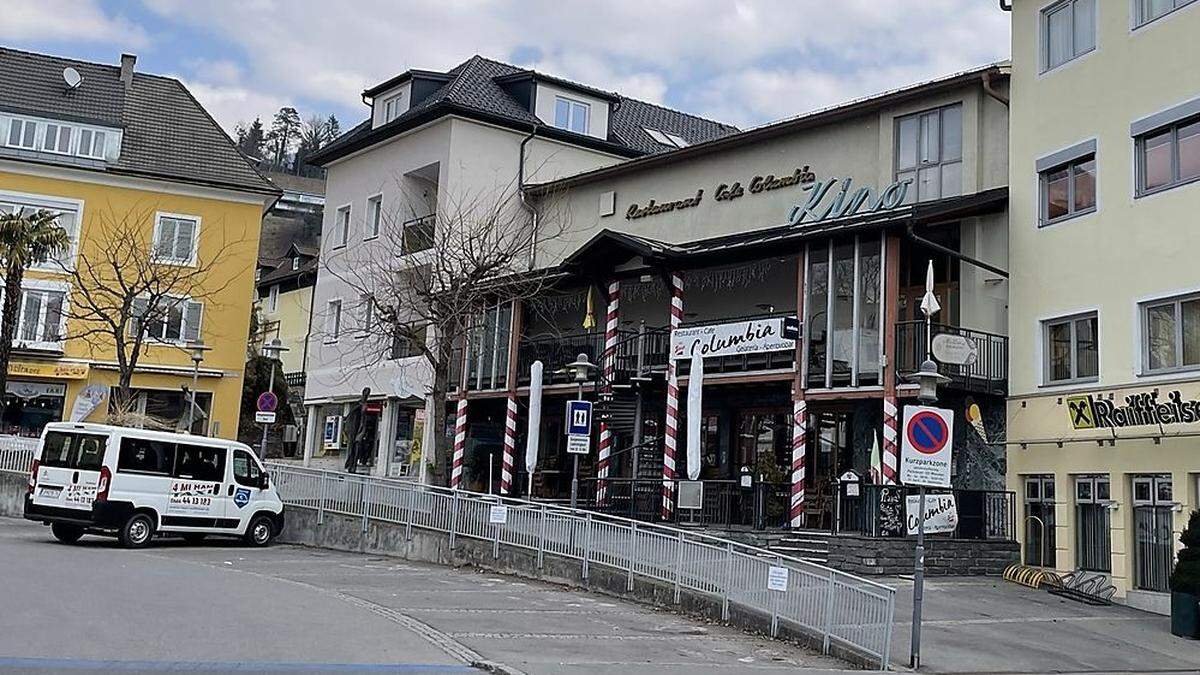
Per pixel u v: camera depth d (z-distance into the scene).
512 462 30.52
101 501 21.56
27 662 9.45
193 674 9.45
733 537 22.17
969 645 14.16
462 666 10.78
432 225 33.47
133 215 38.84
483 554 20.86
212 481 23.39
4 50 40.81
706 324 25.55
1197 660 14.70
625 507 26.64
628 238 26.30
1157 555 19.11
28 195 37.72
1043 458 21.20
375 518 23.67
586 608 16.16
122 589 14.73
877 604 12.54
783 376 23.98
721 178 29.28
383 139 37.06
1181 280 19.00
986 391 21.92
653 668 11.45
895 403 21.88
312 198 103.56
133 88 41.84
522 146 35.16
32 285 37.44
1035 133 22.30
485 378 32.09
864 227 22.34
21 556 18.41
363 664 10.46
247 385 49.09
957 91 24.02
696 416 23.59
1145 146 20.12
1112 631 16.27
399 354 35.62
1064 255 21.33
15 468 29.02
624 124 39.25
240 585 16.20
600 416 27.86
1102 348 20.33
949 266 23.86
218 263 39.78
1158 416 19.02
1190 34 19.31
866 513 20.70
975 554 20.75
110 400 37.66
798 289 23.94
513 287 29.67
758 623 14.67
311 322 40.25
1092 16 21.45
